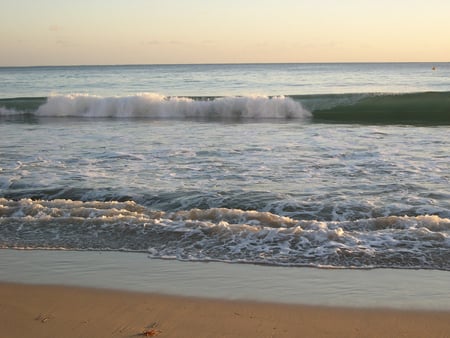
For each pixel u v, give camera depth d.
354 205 7.37
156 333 3.84
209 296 4.52
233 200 7.75
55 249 5.80
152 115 21.38
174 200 7.83
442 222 6.18
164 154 11.30
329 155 10.95
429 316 4.10
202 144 12.64
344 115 19.89
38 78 65.44
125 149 11.98
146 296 4.52
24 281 4.90
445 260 5.25
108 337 3.79
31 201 7.49
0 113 22.03
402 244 5.64
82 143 12.97
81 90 37.66
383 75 65.31
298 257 5.41
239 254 5.53
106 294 4.57
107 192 8.23
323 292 4.58
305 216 7.04
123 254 5.62
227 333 3.85
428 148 11.64
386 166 9.80
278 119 19.56
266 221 6.51
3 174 9.43
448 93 21.88
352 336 3.81
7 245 5.94
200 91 35.09
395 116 19.03
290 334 3.84
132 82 50.81
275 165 10.06
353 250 5.52
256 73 79.62
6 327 3.97
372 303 4.35
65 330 3.91
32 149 12.05
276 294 4.55
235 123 18.00
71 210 7.02
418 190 8.11
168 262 5.37
